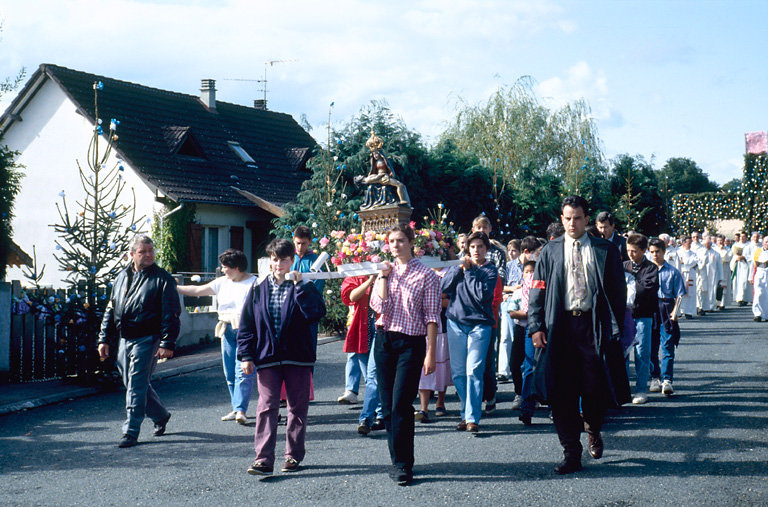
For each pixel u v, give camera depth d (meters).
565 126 31.28
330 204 17.62
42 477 6.05
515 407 8.59
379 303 6.07
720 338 14.88
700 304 21.38
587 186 29.28
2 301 10.62
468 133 30.59
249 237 26.31
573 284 6.14
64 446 7.11
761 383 9.73
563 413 6.05
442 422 7.95
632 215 28.77
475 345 7.40
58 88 25.66
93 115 24.83
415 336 5.96
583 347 6.12
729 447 6.64
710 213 42.50
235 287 8.18
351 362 8.95
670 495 5.35
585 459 6.39
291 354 6.14
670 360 9.22
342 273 6.26
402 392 5.86
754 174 40.34
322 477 5.96
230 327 8.14
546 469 6.08
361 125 21.62
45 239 25.97
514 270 9.84
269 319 6.14
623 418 7.96
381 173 12.98
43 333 11.15
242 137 29.84
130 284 7.41
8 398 9.33
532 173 27.12
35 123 26.16
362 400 9.20
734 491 5.42
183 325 14.78
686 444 6.79
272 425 6.07
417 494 5.47
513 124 30.58
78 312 10.29
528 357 7.77
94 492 5.64
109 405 9.23
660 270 9.34
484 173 24.55
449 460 6.41
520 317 8.24
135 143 24.83
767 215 39.72
